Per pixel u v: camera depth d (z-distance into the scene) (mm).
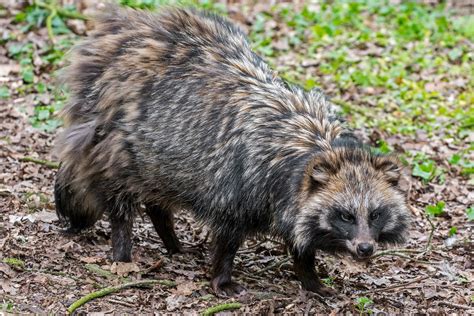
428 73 19344
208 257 12250
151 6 19734
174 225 13094
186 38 11305
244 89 10766
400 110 17609
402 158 14938
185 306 10359
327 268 12078
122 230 11562
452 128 17016
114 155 11250
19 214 12438
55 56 17750
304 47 20000
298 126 10484
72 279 10719
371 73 18844
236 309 10328
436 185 14891
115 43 11508
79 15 19047
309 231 10102
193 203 10961
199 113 10750
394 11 22500
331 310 10570
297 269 11172
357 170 10023
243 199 10492
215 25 11578
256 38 20000
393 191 10148
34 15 18922
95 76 11461
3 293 10133
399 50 20281
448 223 13734
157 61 11188
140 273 11211
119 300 10344
